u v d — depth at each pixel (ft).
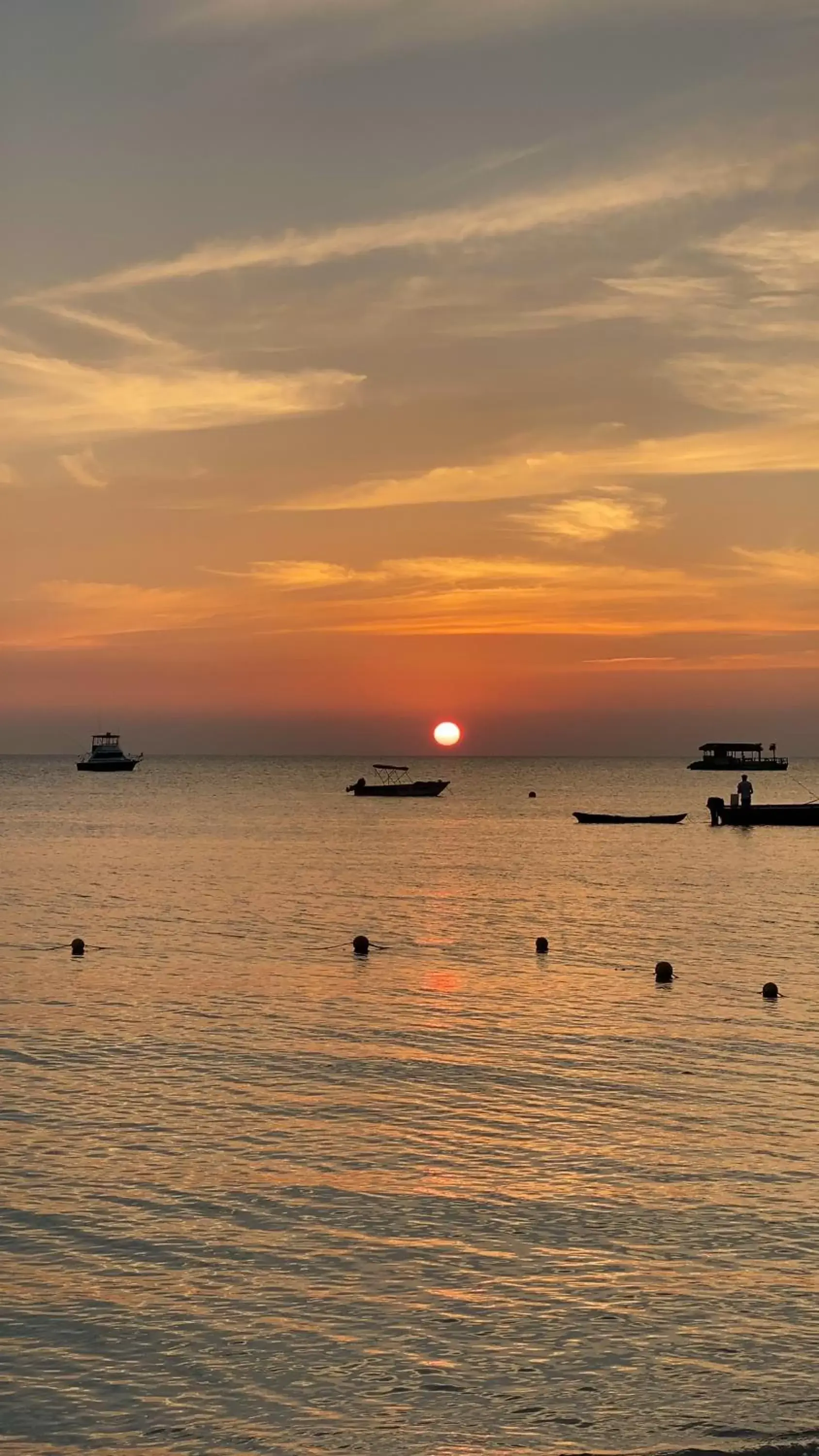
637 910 167.12
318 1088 75.31
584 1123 68.03
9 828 354.54
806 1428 38.24
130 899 181.06
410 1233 52.54
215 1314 45.37
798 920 156.66
